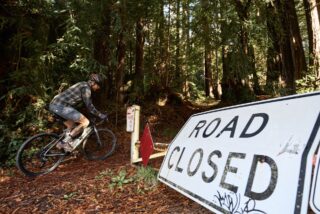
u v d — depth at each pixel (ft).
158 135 29.30
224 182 9.75
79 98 19.76
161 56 41.93
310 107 8.27
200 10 28.53
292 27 35.53
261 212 7.97
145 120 33.30
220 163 10.39
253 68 35.40
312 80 31.04
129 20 26.55
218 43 29.84
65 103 19.43
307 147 7.56
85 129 20.86
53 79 27.96
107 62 29.04
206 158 11.28
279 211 7.48
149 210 12.34
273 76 48.55
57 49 25.23
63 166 20.42
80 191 15.01
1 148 21.89
